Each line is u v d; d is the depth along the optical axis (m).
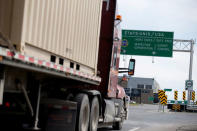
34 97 8.07
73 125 9.52
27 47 7.66
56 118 8.65
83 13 11.17
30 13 7.64
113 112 14.39
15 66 6.63
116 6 14.27
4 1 7.32
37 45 8.09
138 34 46.66
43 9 8.34
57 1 9.14
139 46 46.59
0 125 8.02
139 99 137.00
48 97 9.16
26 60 6.91
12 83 7.18
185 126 23.11
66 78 9.49
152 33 46.41
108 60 13.96
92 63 12.31
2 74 6.55
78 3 10.69
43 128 8.40
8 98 7.60
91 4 11.95
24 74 7.59
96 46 12.65
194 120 32.88
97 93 11.52
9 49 6.38
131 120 26.45
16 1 7.28
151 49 46.38
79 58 10.95
